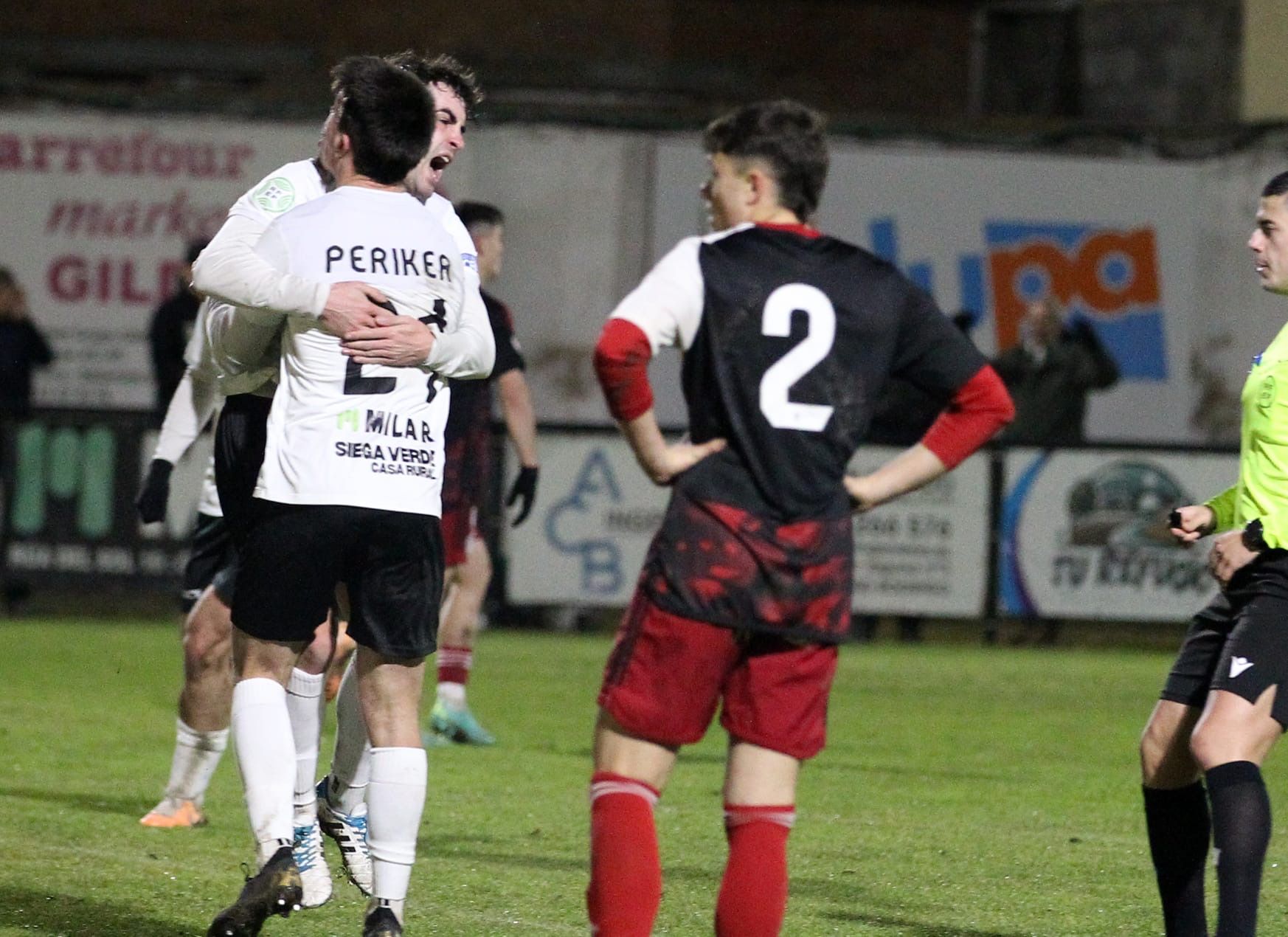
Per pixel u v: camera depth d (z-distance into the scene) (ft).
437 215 37.93
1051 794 58.95
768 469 29.81
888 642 112.27
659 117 130.21
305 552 33.68
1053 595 109.60
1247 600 34.86
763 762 30.48
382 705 34.73
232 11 155.22
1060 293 131.64
